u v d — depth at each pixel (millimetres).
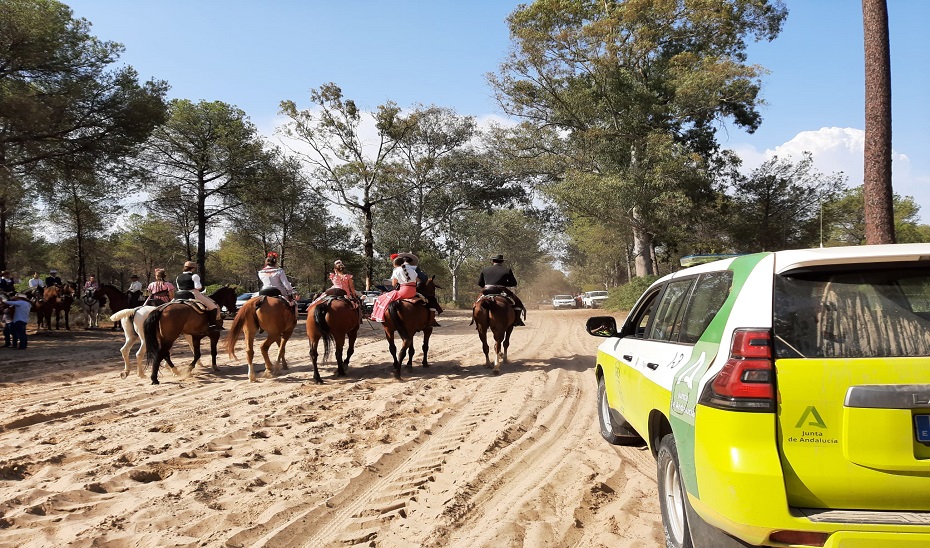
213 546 4223
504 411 8555
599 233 50531
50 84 23703
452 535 4449
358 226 54781
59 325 26453
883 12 9891
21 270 57156
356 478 5707
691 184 33594
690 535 3453
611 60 33875
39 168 23875
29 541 4281
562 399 9508
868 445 2818
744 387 2936
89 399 9586
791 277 3158
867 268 3131
